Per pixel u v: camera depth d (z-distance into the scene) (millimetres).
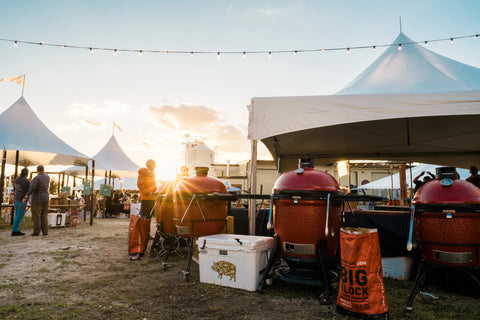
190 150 27672
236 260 3447
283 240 3318
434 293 3453
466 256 2846
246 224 5805
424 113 3850
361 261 2621
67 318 2609
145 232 5121
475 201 2828
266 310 2830
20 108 11094
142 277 3871
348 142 8109
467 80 5336
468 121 6203
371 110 4066
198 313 2750
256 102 4555
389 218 4199
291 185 3283
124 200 15961
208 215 3941
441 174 3180
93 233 8133
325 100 4285
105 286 3494
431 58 6285
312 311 2814
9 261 4668
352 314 2664
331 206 3201
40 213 7672
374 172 25266
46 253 5270
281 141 8078
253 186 4785
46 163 13781
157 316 2678
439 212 2898
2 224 10148
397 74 5949
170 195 4141
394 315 2766
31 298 3088
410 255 4047
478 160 8508
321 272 3357
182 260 4898
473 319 2682
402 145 8227
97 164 17312
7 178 19344
